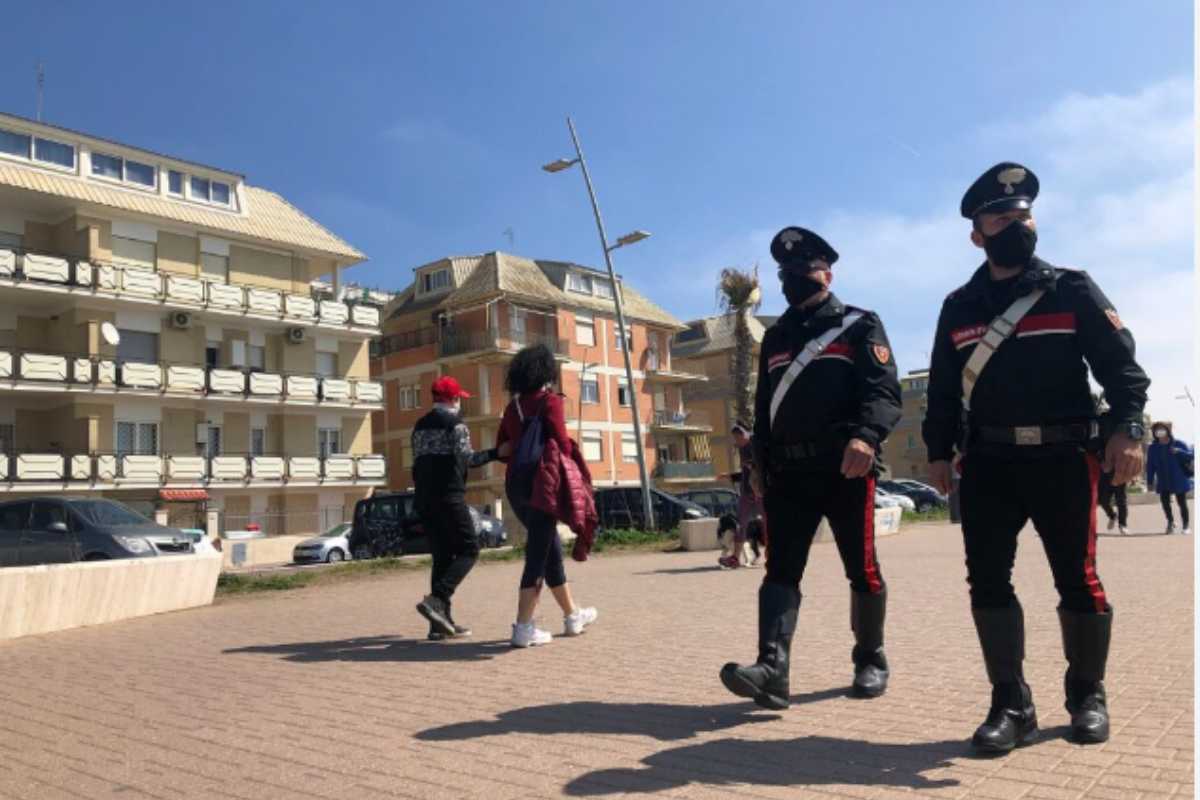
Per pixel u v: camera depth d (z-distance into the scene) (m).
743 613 8.12
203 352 37.56
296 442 40.44
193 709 5.09
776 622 4.44
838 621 7.40
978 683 4.90
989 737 3.63
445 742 4.17
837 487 4.61
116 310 34.94
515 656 6.29
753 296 34.31
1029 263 3.91
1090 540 3.86
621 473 53.59
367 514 25.08
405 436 50.81
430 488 7.23
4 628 8.17
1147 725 3.95
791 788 3.36
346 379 41.88
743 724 4.27
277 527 38.97
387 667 6.08
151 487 34.84
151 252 36.16
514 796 3.41
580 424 51.34
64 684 5.99
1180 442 17.77
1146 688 4.63
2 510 13.52
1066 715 4.20
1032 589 9.06
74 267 33.09
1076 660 3.89
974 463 3.97
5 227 33.38
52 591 8.69
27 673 6.46
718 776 3.53
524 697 5.02
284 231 40.22
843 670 5.40
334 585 13.45
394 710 4.85
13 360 31.75
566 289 52.34
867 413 4.41
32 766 4.12
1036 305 3.85
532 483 6.67
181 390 35.78
